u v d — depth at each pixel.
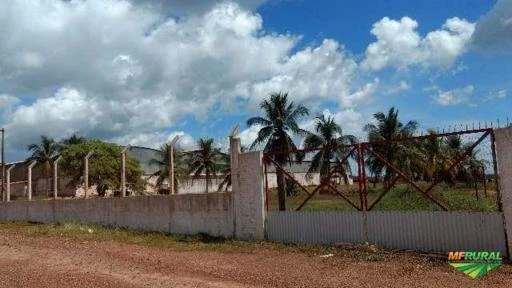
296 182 13.56
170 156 17.38
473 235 10.09
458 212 10.31
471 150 10.23
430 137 10.60
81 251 13.35
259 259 11.17
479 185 19.20
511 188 9.52
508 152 9.56
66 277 9.64
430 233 10.70
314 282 8.38
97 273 10.01
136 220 18.73
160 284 8.72
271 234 13.73
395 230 11.26
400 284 8.01
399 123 42.03
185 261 11.11
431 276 8.54
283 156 19.42
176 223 16.88
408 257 10.27
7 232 19.94
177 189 52.72
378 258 10.38
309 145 38.41
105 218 20.34
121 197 19.53
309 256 11.23
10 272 10.44
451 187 19.84
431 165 33.72
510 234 9.52
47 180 60.53
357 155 12.05
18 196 55.97
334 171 12.74
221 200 15.18
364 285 8.02
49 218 24.02
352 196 15.23
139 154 61.62
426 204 15.48
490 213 9.87
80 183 50.41
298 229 13.10
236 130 14.91
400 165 35.59
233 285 8.42
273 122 37.28
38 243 15.58
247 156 14.36
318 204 14.94
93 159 48.72
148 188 56.06
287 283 8.39
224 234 15.03
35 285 8.96
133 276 9.54
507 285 7.71
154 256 12.03
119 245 14.52
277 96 37.19
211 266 10.35
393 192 17.69
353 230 11.99
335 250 11.61
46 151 61.75
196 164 51.78
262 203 13.86
